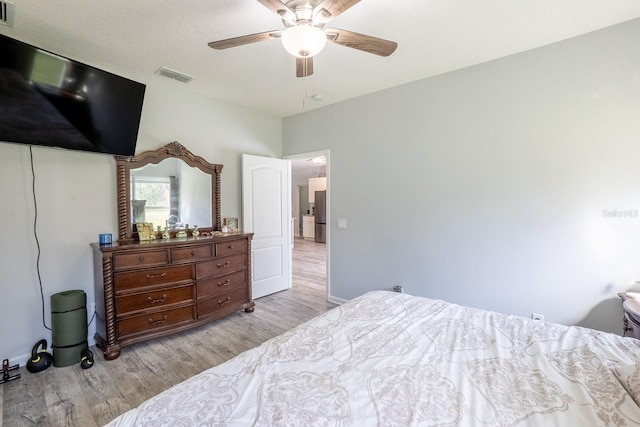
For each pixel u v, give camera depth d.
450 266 2.85
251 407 0.94
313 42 1.53
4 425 1.70
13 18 1.93
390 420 0.90
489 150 2.60
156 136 3.06
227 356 2.47
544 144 2.35
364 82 3.03
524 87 2.41
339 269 3.72
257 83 3.05
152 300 2.62
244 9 1.86
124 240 2.77
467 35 2.16
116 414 1.80
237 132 3.79
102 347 2.47
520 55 2.42
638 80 2.01
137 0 1.76
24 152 2.32
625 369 1.09
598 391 1.02
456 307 1.89
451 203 2.82
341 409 0.94
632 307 1.78
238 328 3.02
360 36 1.63
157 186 3.04
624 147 2.07
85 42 2.24
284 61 2.56
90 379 2.14
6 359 2.16
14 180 2.28
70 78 2.17
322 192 9.21
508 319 1.69
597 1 1.80
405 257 3.14
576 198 2.24
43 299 2.43
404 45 2.30
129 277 2.48
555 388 1.05
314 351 1.32
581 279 2.24
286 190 4.31
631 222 2.06
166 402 0.97
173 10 1.86
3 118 1.94
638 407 0.93
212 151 3.54
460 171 2.76
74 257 2.59
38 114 2.08
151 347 2.61
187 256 2.84
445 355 1.30
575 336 1.47
